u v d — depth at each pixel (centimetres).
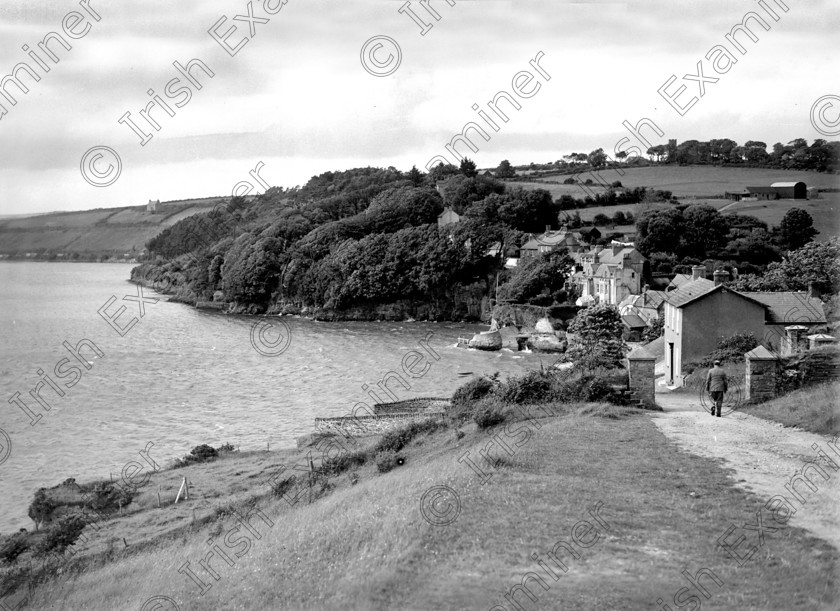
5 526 4906
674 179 18625
